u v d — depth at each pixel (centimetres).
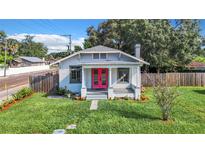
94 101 1700
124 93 1853
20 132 980
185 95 1939
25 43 10112
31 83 2172
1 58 5731
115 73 2114
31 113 1305
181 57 2872
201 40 2991
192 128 1016
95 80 2122
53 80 2195
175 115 1234
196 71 3066
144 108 1418
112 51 2056
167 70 2930
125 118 1179
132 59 2094
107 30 3806
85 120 1147
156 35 2673
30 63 7288
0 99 1831
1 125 1073
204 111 1338
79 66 2105
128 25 3108
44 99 1775
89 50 2080
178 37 2839
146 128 1017
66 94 1934
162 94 1144
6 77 3919
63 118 1189
